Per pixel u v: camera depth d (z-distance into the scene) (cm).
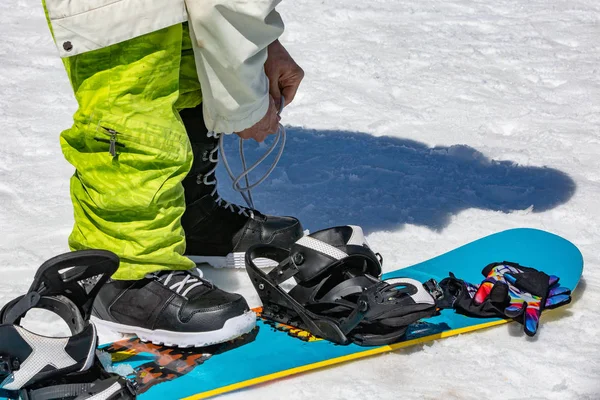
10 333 129
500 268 188
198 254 209
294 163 287
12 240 222
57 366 132
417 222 238
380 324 168
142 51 157
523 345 169
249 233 209
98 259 140
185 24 171
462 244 224
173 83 163
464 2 557
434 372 158
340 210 246
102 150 162
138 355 162
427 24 497
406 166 285
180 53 162
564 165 287
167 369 156
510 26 501
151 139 159
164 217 164
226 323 161
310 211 245
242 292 198
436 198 256
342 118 338
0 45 425
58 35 154
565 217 243
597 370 158
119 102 158
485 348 167
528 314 172
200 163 199
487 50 446
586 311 185
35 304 137
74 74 162
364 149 302
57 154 291
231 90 168
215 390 147
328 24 489
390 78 393
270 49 188
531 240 215
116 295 170
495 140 315
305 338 169
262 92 172
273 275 174
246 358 160
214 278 206
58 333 170
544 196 258
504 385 154
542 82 397
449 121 337
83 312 147
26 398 130
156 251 165
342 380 155
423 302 161
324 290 178
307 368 156
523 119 339
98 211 165
